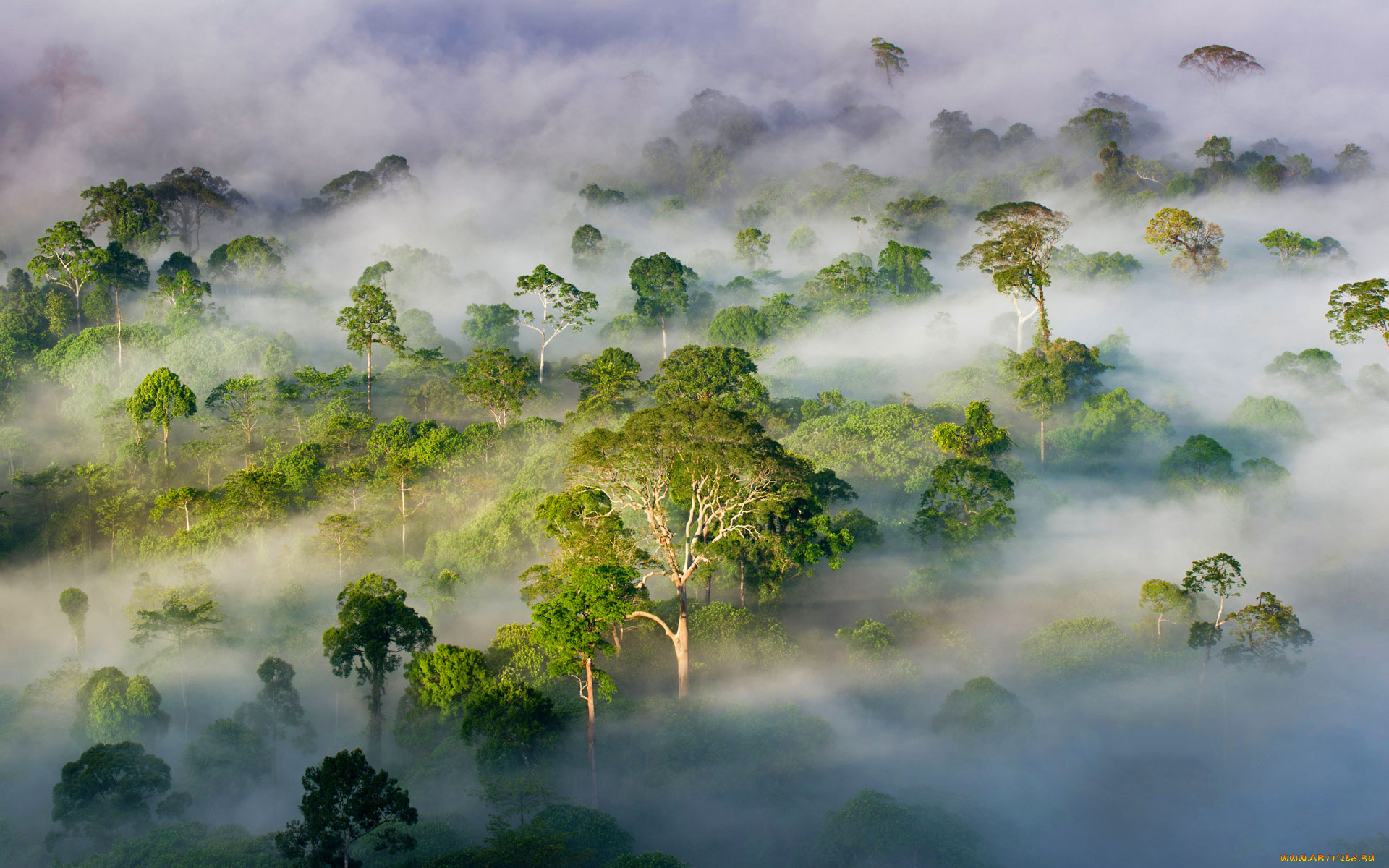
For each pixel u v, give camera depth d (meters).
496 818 41.81
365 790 36.59
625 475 55.75
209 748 53.78
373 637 54.31
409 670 54.62
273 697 58.12
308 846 39.50
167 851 43.34
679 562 61.62
